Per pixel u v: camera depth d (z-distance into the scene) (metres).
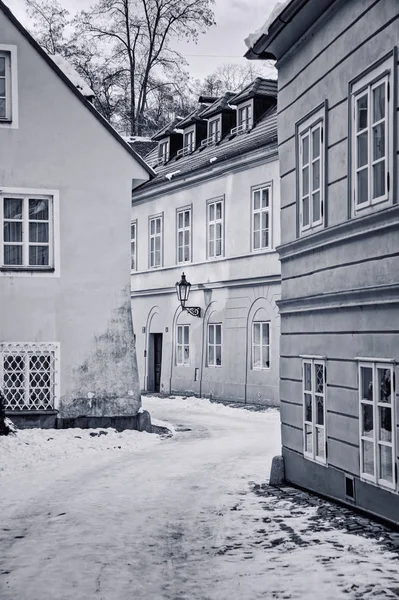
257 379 28.20
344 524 9.74
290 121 13.07
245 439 19.28
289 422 12.93
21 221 20.27
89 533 9.93
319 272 11.68
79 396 20.28
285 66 13.30
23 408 20.00
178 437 19.94
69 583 7.86
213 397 30.69
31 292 20.17
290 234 13.02
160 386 34.69
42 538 9.73
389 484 9.34
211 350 31.19
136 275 36.78
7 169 20.19
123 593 7.50
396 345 9.15
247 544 9.09
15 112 20.25
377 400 9.65
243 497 11.93
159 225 35.22
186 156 35.91
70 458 16.72
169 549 9.05
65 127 20.53
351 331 10.45
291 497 11.80
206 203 31.55
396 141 9.28
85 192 20.61
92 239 20.61
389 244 9.40
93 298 20.53
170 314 34.06
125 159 20.86
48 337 20.20
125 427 20.42
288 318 13.03
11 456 16.44
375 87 9.91
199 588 7.57
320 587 7.36
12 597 7.48
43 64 20.44
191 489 12.73
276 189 27.41
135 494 12.43
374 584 7.34
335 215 11.14
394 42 9.34
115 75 43.09
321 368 11.66
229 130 33.50
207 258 31.39
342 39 10.91
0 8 20.17
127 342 20.64
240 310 29.31
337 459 10.93
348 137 10.64
